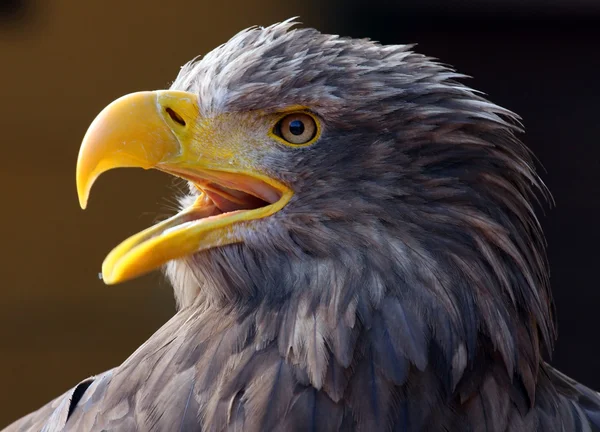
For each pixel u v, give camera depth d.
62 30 4.14
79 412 3.74
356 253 3.71
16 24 4.14
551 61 4.12
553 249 4.22
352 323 3.70
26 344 4.43
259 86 3.72
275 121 3.72
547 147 4.15
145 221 4.31
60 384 4.44
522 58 4.13
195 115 3.73
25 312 4.41
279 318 3.71
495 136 3.73
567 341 4.24
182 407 3.70
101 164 3.71
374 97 3.72
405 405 3.70
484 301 3.71
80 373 4.45
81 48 4.14
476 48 4.12
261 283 3.72
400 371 3.70
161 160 3.72
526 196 3.74
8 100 4.19
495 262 3.71
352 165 3.72
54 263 4.36
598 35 4.12
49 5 4.13
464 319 3.71
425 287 3.71
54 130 4.24
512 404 3.72
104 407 3.72
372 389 3.70
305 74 3.72
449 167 3.72
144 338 4.42
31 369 4.44
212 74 3.73
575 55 4.12
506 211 3.73
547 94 4.13
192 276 3.75
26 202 4.30
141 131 3.72
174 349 3.72
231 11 4.12
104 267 3.72
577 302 4.23
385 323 3.70
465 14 4.11
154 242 3.72
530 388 3.72
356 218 3.71
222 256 3.73
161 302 4.41
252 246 3.72
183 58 4.13
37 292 4.39
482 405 3.71
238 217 3.72
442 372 3.71
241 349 3.71
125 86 4.14
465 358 3.71
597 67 4.12
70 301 4.42
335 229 3.72
